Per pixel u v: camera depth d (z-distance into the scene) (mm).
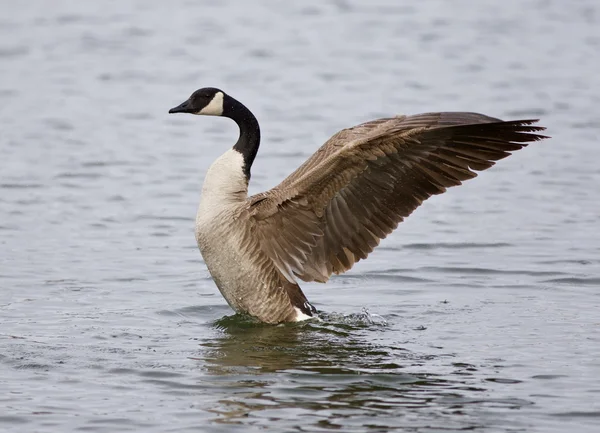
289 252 12961
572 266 15648
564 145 24062
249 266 12906
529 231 17750
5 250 16484
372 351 11891
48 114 26969
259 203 12734
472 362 11445
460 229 17953
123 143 24453
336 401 10250
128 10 42812
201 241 13070
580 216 18656
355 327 12930
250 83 30750
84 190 20422
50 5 43562
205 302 14086
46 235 17438
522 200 19891
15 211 18828
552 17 41688
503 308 13656
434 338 12422
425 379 10922
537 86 30281
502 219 18578
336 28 39438
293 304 13289
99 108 27859
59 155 23109
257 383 10773
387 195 12234
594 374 11008
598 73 32156
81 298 14102
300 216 12688
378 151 11656
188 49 35625
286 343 12281
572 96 29016
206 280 15172
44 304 13773
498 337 12398
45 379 10867
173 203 19672
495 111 27031
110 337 12398
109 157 23078
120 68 32688
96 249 16688
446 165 11773
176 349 11984
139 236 17562
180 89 30031
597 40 37219
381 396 10398
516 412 9961
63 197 19875
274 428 9586
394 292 14570
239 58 34312
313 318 13320
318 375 11031
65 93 29422
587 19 41219
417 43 36750
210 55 34719
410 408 10094
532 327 12805
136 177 21484
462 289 14641
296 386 10695
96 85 30500
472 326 12891
